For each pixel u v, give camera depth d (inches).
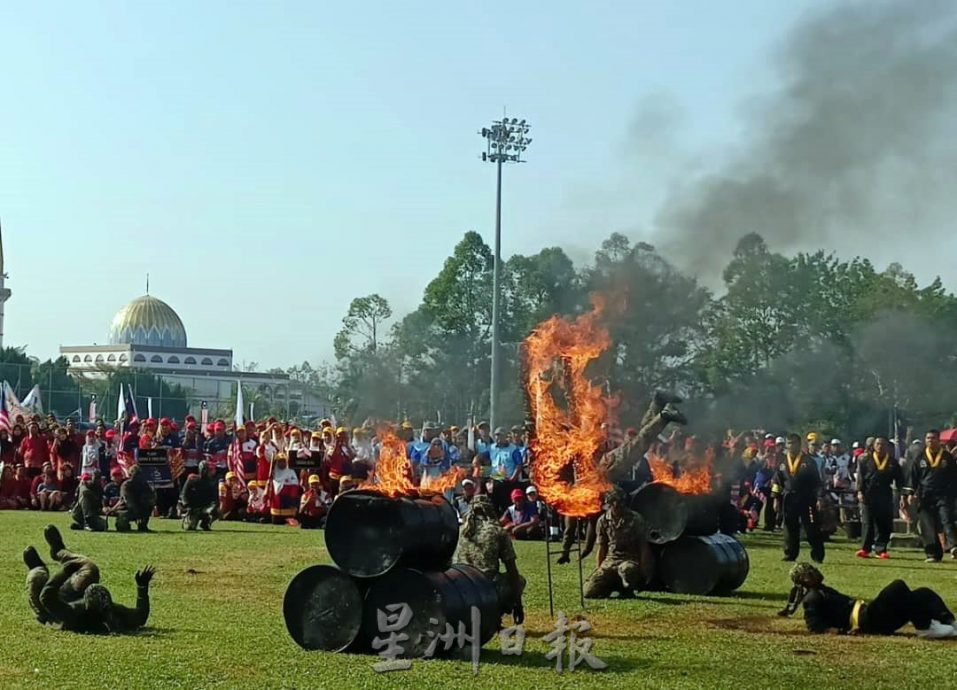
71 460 1450.5
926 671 484.4
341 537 500.7
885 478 1013.8
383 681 442.0
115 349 7130.9
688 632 578.9
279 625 569.0
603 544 714.2
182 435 1471.5
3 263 4911.4
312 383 5251.0
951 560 980.6
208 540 1035.3
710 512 736.3
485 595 507.5
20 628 551.8
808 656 515.2
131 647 506.3
